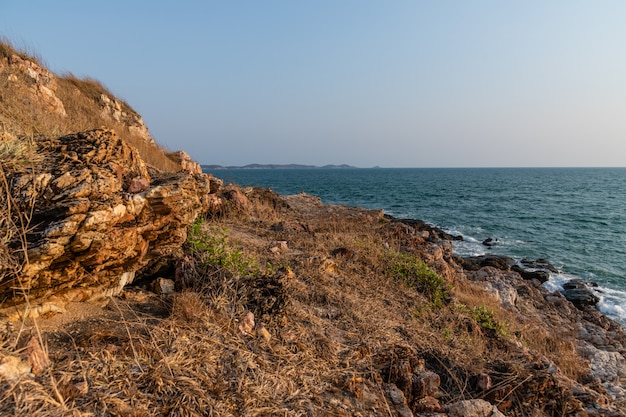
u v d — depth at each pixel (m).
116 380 2.92
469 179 106.81
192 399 2.99
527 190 65.00
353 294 6.61
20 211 3.31
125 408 2.69
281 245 8.11
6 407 2.29
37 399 2.42
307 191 55.62
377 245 9.80
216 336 3.95
